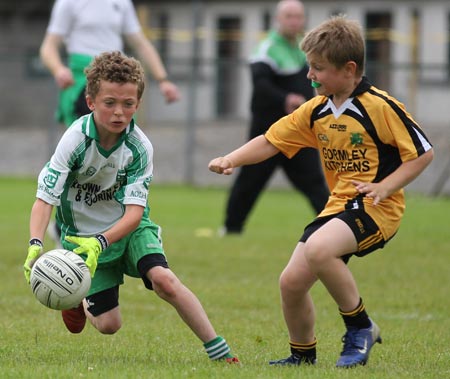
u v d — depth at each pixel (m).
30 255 18.36
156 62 36.62
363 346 18.67
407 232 48.25
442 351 21.31
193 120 81.69
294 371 17.80
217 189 78.38
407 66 77.31
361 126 18.95
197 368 17.83
